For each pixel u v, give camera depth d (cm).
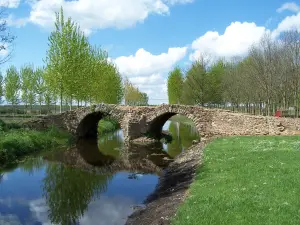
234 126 3136
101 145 3581
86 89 4494
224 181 1260
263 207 928
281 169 1355
